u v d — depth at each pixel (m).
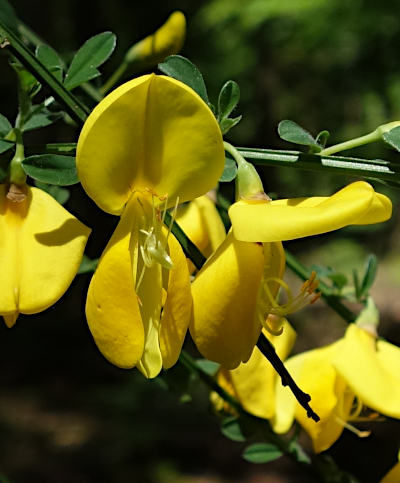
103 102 0.19
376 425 0.74
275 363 0.20
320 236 1.45
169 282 0.20
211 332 0.20
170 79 0.19
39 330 1.13
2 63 0.58
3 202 0.20
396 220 1.42
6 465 0.83
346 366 0.24
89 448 0.87
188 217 0.24
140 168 0.20
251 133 1.43
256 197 0.20
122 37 1.20
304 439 0.76
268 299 0.20
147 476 0.83
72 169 0.20
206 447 0.88
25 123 0.22
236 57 1.33
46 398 0.99
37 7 1.16
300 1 1.05
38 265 0.20
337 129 1.32
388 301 1.25
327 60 1.23
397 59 1.02
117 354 0.20
